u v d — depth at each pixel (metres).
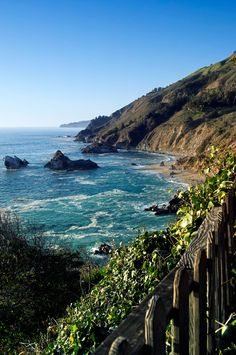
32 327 14.55
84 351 4.83
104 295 5.95
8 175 83.56
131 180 71.75
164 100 189.25
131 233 37.88
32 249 19.02
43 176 81.12
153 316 1.81
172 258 5.22
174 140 136.38
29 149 166.00
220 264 3.36
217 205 4.98
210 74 198.75
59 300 16.52
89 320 5.13
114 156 125.06
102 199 54.69
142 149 149.50
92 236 37.25
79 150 154.75
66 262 20.41
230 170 5.51
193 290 2.54
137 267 5.89
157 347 1.85
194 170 80.38
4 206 52.03
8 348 12.70
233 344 3.16
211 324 2.95
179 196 6.21
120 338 1.59
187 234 4.93
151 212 45.81
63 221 43.16
